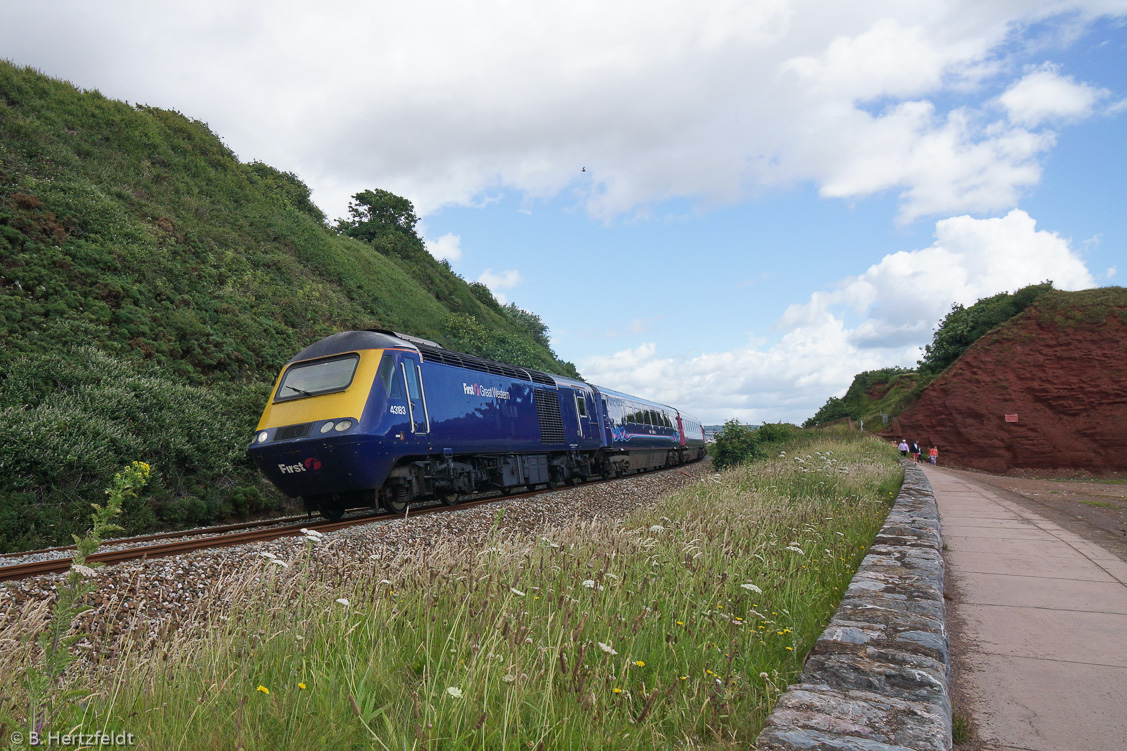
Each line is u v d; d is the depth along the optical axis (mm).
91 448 10914
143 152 27047
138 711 2830
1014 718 3135
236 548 6656
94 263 17125
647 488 17547
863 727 2459
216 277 21281
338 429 10164
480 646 3264
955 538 8398
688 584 4984
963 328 45094
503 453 14508
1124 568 6348
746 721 2971
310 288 26312
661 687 3342
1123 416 34281
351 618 3928
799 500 10594
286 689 2926
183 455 12609
